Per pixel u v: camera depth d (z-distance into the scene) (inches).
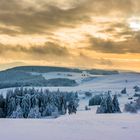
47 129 1382.9
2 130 1347.2
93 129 1373.0
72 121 1782.7
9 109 2760.8
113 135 1165.1
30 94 2928.2
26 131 1310.3
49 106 2714.1
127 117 2062.0
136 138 1090.1
